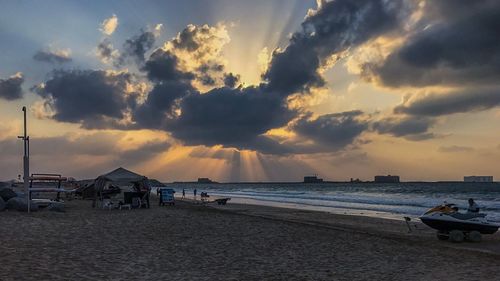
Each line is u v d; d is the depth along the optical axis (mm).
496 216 35719
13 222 19781
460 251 15383
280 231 20078
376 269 11891
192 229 20078
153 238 16750
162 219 24562
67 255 12320
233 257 13289
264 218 27844
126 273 10430
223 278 10406
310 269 11742
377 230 23469
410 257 13906
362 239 18062
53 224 19859
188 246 15109
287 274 11047
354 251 14891
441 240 19156
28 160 27094
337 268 11945
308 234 19219
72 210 31344
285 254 14039
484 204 51781
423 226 25828
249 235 18469
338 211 42125
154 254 13234
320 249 15188
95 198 36500
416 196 79625
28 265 10602
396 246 16281
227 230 20047
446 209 19328
